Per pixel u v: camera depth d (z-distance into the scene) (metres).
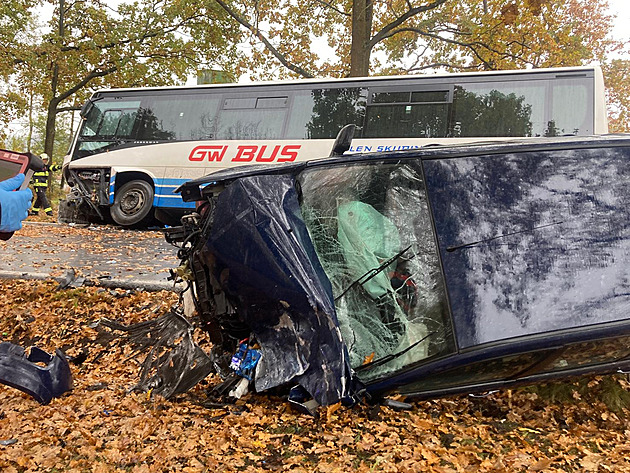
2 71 23.95
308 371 3.67
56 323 6.46
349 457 3.31
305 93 12.74
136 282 7.25
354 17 16.92
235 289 3.84
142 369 4.36
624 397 4.08
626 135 3.97
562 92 10.88
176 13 22.91
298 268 3.65
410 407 3.81
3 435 3.62
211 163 13.30
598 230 3.53
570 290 3.41
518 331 3.36
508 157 3.76
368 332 3.74
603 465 3.25
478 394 3.87
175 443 3.48
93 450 3.39
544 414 3.96
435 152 3.84
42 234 12.50
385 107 11.95
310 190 4.02
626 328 3.31
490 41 17.59
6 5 23.73
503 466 3.21
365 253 3.83
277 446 3.46
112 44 24.34
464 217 3.63
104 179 14.38
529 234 3.54
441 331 3.51
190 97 13.80
